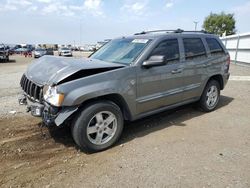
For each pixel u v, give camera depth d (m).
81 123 3.79
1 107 6.39
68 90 3.62
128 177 3.30
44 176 3.34
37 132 4.76
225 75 6.37
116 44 5.35
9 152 3.97
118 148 4.16
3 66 21.59
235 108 6.54
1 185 3.14
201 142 4.38
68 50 43.81
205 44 5.80
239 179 3.24
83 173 3.41
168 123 5.34
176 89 5.11
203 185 3.12
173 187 3.08
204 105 5.98
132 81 4.28
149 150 4.08
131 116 4.46
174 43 5.07
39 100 3.92
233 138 4.56
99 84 3.88
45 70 4.23
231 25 64.75
